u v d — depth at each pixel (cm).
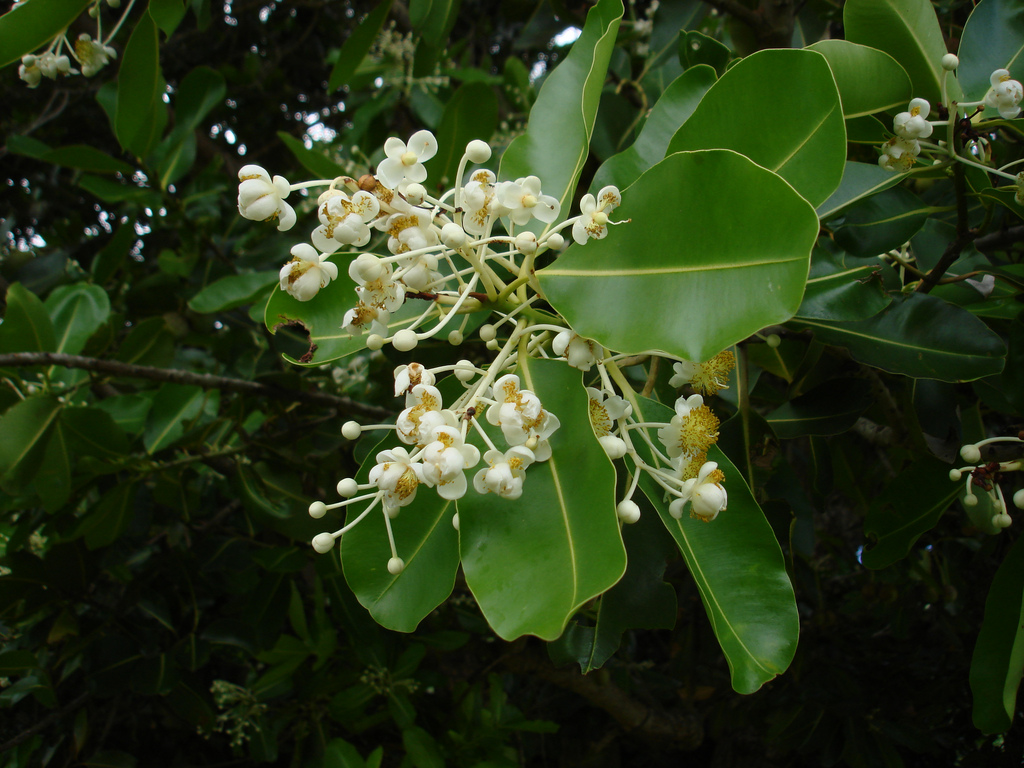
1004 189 47
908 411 61
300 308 44
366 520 42
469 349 79
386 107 114
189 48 145
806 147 38
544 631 32
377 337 37
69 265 103
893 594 105
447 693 103
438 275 37
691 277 35
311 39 163
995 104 47
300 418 89
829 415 57
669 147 39
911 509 54
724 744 130
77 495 81
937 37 50
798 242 32
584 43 45
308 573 114
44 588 82
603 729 131
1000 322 63
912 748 97
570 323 36
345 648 94
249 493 77
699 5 79
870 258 51
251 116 153
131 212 106
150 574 88
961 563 108
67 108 140
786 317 32
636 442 42
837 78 49
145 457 77
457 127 70
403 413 36
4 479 65
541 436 36
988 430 78
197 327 96
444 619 102
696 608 121
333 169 81
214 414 94
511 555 35
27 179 141
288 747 110
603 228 36
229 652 97
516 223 37
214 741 112
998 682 46
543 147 44
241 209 36
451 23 69
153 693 83
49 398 68
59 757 101
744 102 38
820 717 101
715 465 38
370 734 103
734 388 61
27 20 58
